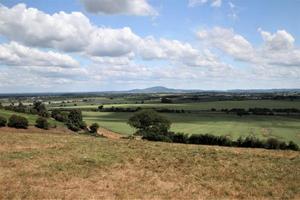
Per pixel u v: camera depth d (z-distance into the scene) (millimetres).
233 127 130750
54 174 27594
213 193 23922
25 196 21438
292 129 125875
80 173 28203
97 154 37406
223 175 29062
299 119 155875
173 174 28969
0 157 34500
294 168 32562
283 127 131500
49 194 22078
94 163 32250
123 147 44562
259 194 24016
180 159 35312
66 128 110938
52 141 50219
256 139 90875
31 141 49125
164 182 26391
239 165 33156
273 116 166625
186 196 22922
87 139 56188
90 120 153375
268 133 114938
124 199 21688
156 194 23109
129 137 95938
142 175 28375
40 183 24844
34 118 113375
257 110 184625
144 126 102750
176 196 22828
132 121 104500
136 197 22219
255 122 146375
